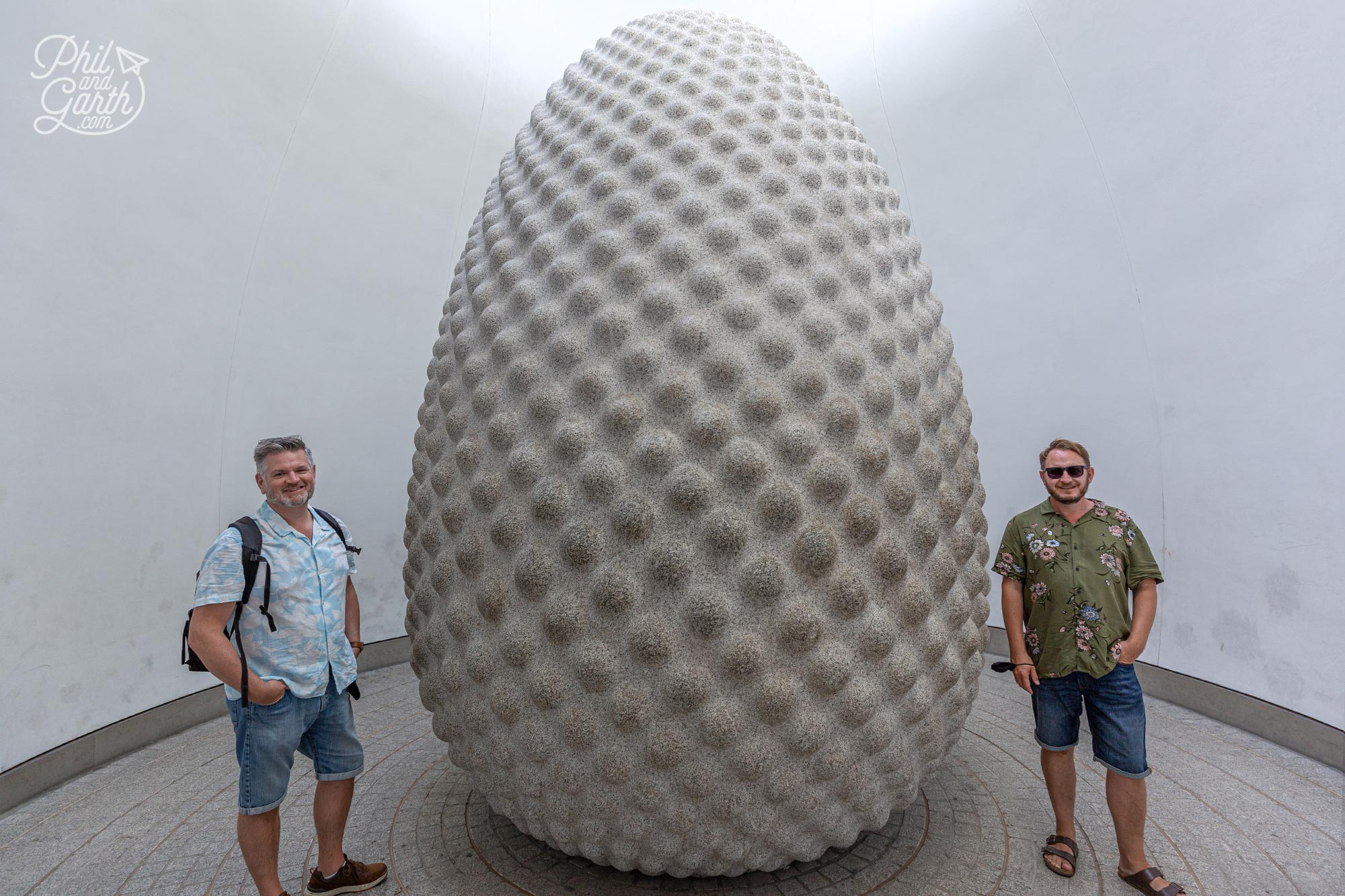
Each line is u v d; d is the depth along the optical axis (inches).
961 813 142.9
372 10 232.4
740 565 99.8
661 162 119.3
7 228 150.3
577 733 102.6
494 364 117.6
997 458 256.8
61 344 161.5
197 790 156.6
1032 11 229.5
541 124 142.0
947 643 116.7
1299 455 172.7
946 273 267.0
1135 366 213.6
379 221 244.2
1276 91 174.7
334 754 118.1
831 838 112.3
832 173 125.7
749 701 100.3
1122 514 124.0
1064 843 124.7
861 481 107.3
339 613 116.8
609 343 107.7
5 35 148.3
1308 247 169.6
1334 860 125.6
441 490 120.6
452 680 115.1
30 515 155.7
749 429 102.9
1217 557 193.2
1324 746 166.1
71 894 119.0
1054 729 123.7
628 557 100.9
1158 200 204.2
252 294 209.3
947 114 257.0
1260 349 180.7
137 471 179.9
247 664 107.4
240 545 105.4
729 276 109.9
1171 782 156.9
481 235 141.1
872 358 114.0
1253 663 184.2
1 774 147.4
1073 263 228.5
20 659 153.2
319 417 231.6
